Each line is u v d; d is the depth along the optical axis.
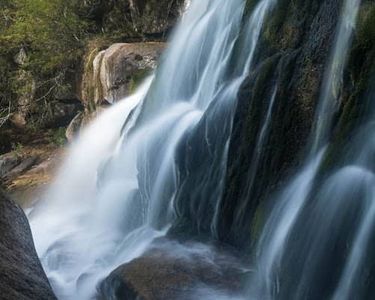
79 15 18.50
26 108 19.62
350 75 5.79
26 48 20.05
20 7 20.36
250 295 5.89
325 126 6.03
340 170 5.50
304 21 7.09
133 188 9.45
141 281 6.07
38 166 15.78
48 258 8.32
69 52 18.34
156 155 8.60
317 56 6.50
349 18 5.96
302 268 5.38
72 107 18.64
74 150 14.36
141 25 16.77
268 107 6.89
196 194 7.58
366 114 5.50
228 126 7.37
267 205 6.42
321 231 5.34
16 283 5.02
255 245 6.36
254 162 6.87
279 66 6.92
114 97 14.31
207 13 10.29
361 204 5.11
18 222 5.83
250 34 8.22
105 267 7.52
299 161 6.34
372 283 4.76
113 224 9.45
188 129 8.16
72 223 10.33
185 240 7.22
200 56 9.78
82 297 6.95
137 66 14.04
